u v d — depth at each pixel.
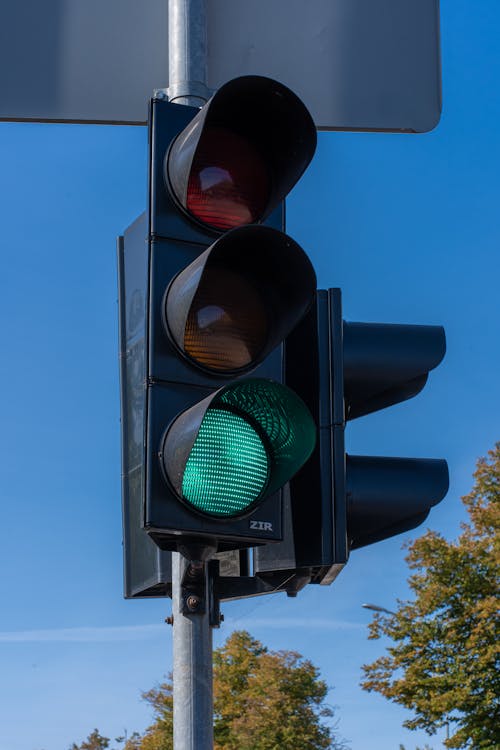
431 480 3.89
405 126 4.75
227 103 3.36
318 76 4.70
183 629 3.43
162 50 4.67
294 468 3.15
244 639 39.03
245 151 3.47
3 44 4.62
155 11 4.70
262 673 36.47
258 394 3.13
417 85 4.78
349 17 4.77
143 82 4.65
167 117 3.47
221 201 3.42
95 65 4.64
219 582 3.61
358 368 4.05
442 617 25.47
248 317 3.28
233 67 4.64
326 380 3.82
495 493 26.61
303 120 3.39
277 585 3.69
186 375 3.21
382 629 25.77
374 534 4.02
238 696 37.28
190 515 3.10
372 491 3.83
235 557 4.13
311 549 3.67
